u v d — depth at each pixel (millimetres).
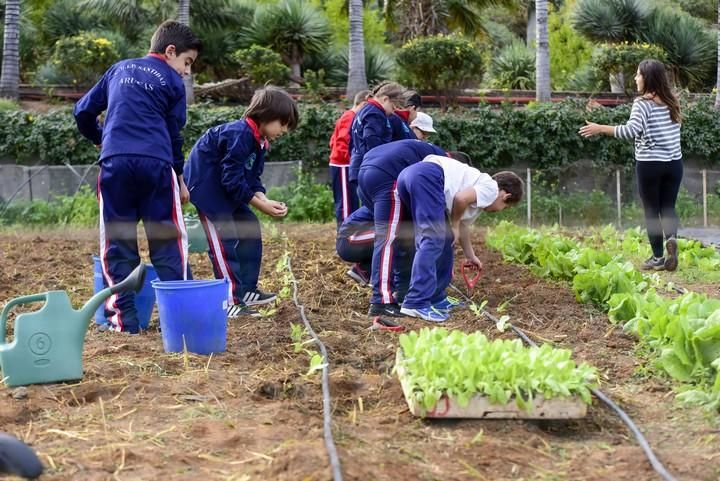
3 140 15148
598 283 6047
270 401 3787
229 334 5121
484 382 3510
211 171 5641
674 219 7863
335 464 2865
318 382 4008
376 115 6941
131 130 5125
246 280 5938
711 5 33219
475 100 18812
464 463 3072
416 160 5773
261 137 5727
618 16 21156
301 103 16422
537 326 5516
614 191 13461
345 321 5477
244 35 20078
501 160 15836
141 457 3033
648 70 7645
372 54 20344
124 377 4078
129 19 20500
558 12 32969
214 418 3494
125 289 4117
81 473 2902
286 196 12859
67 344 4020
